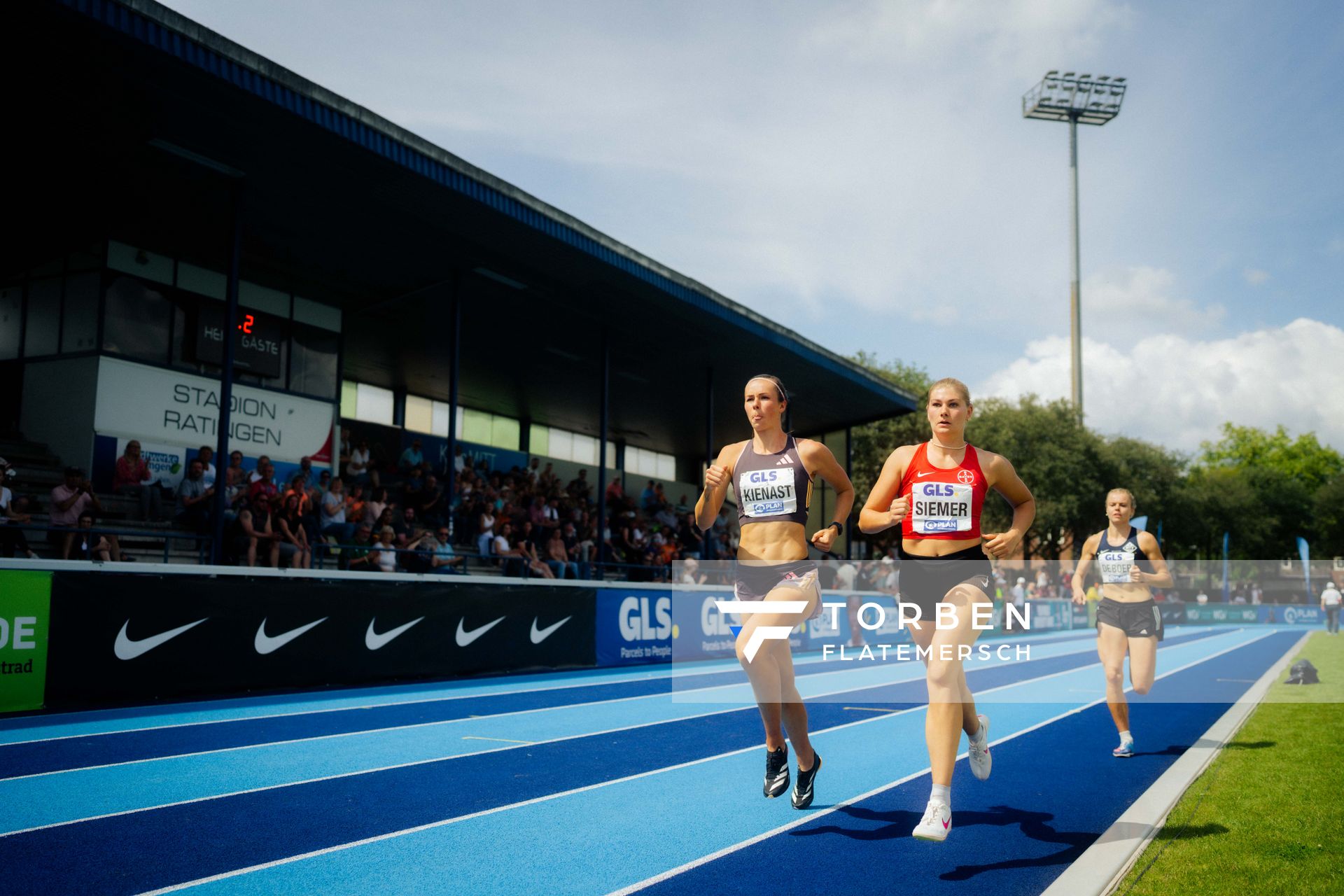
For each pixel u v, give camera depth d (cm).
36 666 802
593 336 1961
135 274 1468
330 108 1067
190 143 1109
